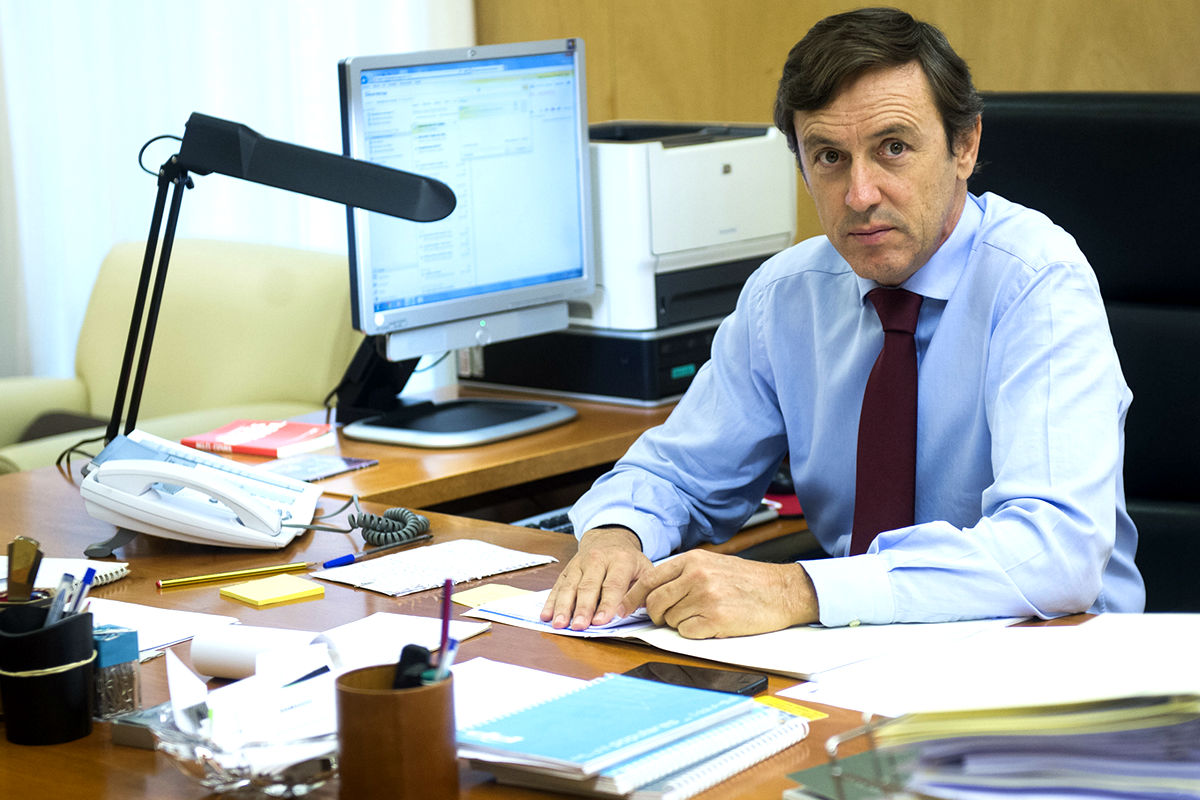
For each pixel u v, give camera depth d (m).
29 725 1.10
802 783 0.93
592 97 3.81
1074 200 1.81
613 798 0.93
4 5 3.60
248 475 1.81
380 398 2.46
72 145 3.75
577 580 1.42
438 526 1.81
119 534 1.73
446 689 0.92
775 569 1.33
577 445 2.26
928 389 1.64
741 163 2.61
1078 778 0.86
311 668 1.17
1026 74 2.97
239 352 3.29
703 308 2.62
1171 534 1.79
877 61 1.47
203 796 0.99
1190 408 1.77
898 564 1.33
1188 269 1.76
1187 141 1.74
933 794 0.87
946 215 1.57
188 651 1.32
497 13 4.00
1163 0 2.76
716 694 1.06
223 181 3.88
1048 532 1.34
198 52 3.84
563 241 2.48
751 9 3.41
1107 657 0.93
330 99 4.01
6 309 3.71
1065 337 1.50
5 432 3.38
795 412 1.81
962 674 1.05
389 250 2.25
